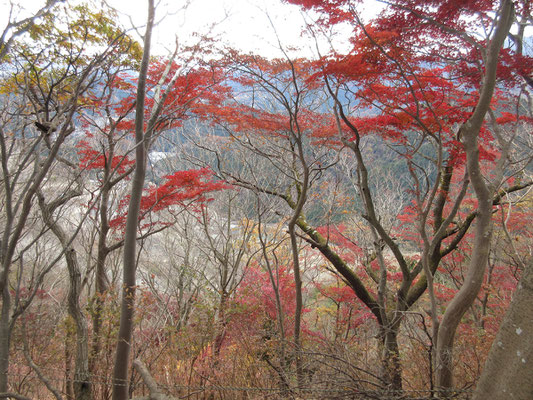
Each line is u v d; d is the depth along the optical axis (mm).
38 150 3396
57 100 3875
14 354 5676
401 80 4605
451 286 11000
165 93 4922
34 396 5633
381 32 4066
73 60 3996
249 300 6973
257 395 4770
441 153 4328
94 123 5523
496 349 2289
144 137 4676
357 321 7801
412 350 5453
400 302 5836
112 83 5004
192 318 6070
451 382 4125
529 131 7207
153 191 6602
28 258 10516
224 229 10633
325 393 3607
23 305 3613
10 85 4148
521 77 4328
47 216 5602
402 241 10477
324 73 4512
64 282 10289
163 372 5531
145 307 5324
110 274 9930
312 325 9211
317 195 7801
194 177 6434
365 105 5105
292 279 9008
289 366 5375
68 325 5758
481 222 4148
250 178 9266
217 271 10328
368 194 5316
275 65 4934
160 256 11883
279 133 6027
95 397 5852
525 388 2084
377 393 3354
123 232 7301
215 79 5797
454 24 4004
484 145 6184
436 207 6793
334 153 8617
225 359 5734
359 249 8789
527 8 3943
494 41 3570
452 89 4770
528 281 2199
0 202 7246
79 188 5996
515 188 6609
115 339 5543
